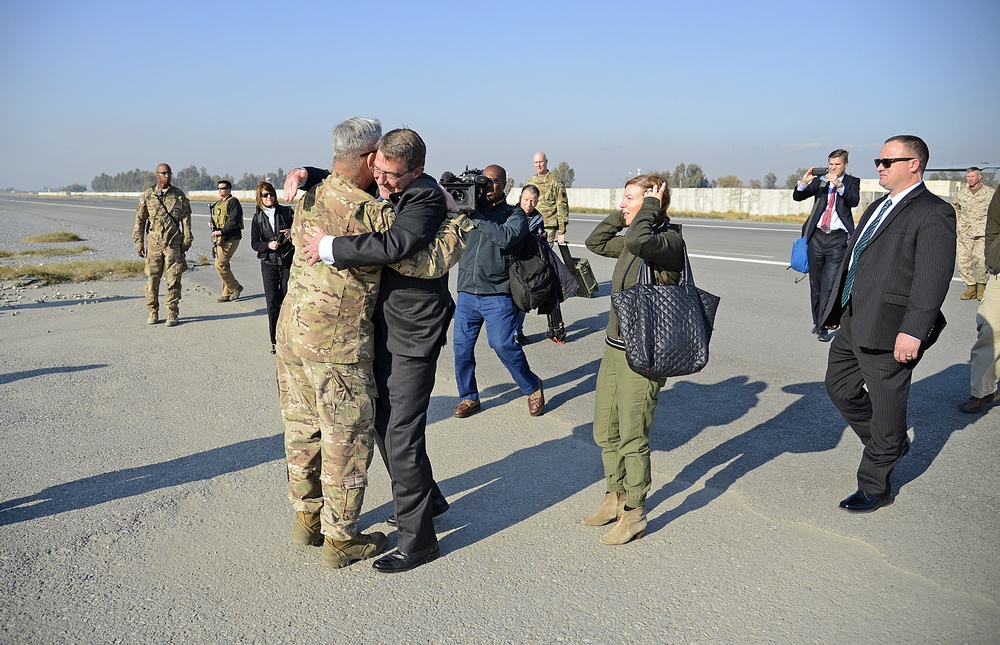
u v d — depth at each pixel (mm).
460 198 4832
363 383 3381
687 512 4047
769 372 6672
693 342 3480
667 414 5648
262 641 2947
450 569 3488
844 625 2988
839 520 3912
